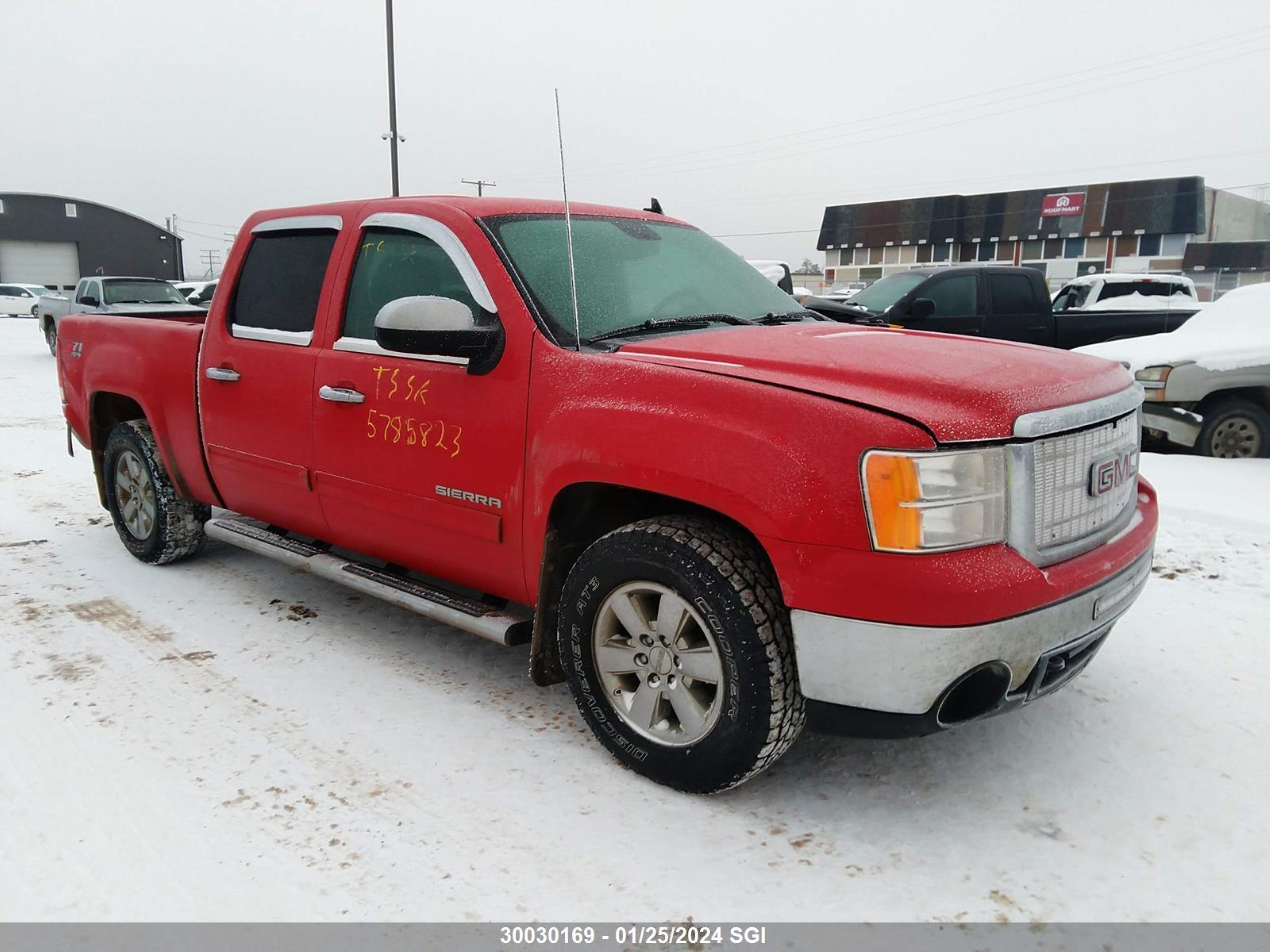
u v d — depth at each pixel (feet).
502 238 10.64
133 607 14.38
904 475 7.54
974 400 7.96
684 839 8.45
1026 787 9.27
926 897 7.66
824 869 8.02
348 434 11.71
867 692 7.89
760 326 11.03
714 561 8.33
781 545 7.91
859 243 169.27
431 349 9.72
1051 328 33.94
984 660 7.73
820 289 172.96
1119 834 8.50
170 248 195.83
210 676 11.86
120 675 11.86
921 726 7.97
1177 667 11.91
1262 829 8.55
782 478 7.89
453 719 10.73
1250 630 13.03
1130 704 10.94
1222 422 24.79
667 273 11.62
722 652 8.41
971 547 7.78
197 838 8.44
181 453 14.85
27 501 21.40
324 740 10.22
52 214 180.65
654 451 8.57
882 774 9.54
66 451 27.89
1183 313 34.65
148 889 7.76
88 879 7.87
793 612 7.97
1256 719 10.57
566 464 9.25
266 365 12.85
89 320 17.15
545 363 9.68
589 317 10.23
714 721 8.61
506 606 11.64
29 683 11.61
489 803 9.01
